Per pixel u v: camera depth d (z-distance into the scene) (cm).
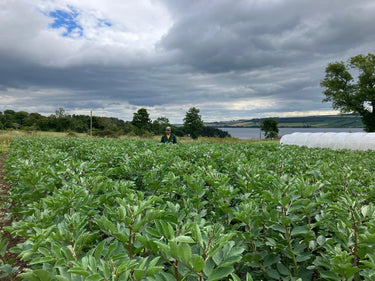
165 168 497
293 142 2847
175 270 164
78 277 154
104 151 660
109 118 11256
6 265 235
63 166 394
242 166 425
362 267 197
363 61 5372
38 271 153
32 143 1152
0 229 480
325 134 2639
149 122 7700
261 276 252
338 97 5588
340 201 270
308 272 231
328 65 5725
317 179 380
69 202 260
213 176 352
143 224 196
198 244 169
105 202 293
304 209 246
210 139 4309
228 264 150
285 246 229
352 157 704
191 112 8000
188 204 284
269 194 243
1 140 3341
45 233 194
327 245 205
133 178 500
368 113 5406
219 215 292
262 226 263
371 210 221
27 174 382
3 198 580
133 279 149
